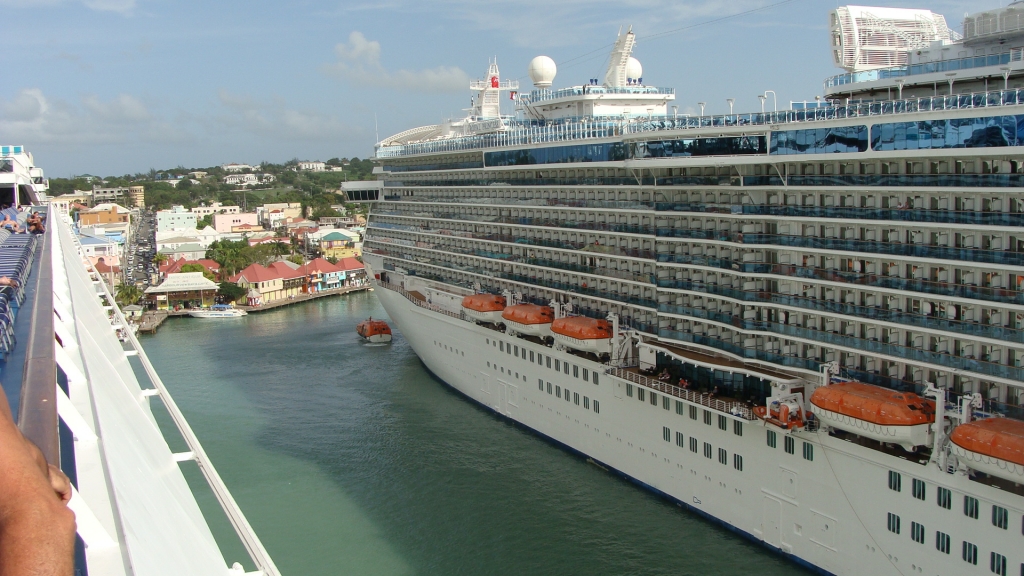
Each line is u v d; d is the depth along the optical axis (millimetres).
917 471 38062
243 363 96688
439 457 63719
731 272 49625
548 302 68875
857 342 43344
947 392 40062
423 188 86875
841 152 42594
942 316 40375
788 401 44625
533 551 48750
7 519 5895
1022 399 37531
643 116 65812
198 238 195125
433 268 86250
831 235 45344
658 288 55469
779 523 45906
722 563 46344
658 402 53469
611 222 60875
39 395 13219
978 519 35938
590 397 60094
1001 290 37500
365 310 137375
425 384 84688
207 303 142375
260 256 172875
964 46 44938
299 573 46875
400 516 54000
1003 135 35688
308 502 56375
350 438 68688
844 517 42156
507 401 71125
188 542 20344
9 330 17500
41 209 77312
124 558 12172
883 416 38125
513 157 70562
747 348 49062
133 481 17250
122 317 47031
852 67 49969
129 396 27266
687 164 50344
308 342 108750
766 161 46156
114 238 178750
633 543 49156
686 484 52250
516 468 61125
